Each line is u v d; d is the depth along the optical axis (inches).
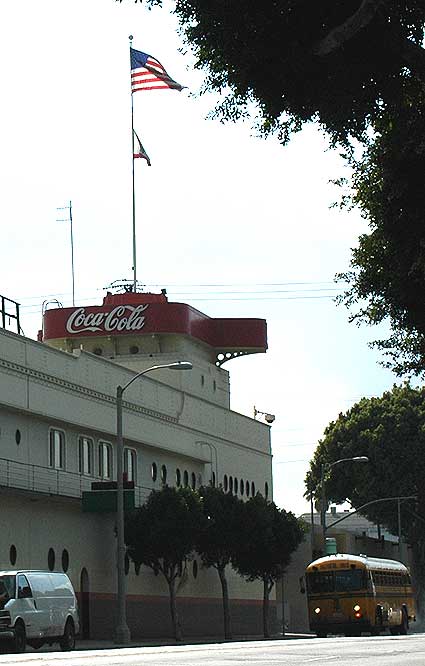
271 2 727.7
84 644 2213.3
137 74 2869.1
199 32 748.6
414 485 4739.2
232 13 729.6
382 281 1019.3
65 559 2449.6
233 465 3412.9
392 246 926.4
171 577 2682.1
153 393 2910.9
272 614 3567.9
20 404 2298.2
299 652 1547.7
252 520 2940.5
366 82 758.5
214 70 778.8
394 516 4729.3
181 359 3134.8
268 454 3727.9
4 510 2233.0
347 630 2812.5
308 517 6112.2
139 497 2773.1
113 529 2662.4
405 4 735.1
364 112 775.1
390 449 4753.9
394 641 2103.8
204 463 3208.7
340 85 753.6
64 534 2455.7
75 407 2519.7
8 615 1616.6
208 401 3257.9
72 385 2513.5
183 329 3166.8
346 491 4857.3
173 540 2603.3
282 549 3080.7
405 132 818.2
